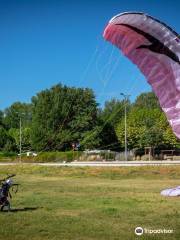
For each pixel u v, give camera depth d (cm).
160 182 3369
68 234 1355
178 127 2088
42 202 2091
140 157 7794
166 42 2023
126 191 2628
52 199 2217
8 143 10300
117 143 9212
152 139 8181
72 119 8956
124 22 1962
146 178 3809
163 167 4362
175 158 7656
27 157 7688
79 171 4334
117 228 1448
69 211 1809
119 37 2041
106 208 1878
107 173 4175
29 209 1862
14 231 1388
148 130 8394
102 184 3186
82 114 8888
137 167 4422
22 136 10381
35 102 10031
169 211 1803
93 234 1355
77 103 8944
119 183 3288
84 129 8800
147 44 2030
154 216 1681
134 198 2244
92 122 8869
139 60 2073
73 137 8644
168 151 8200
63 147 8762
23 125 14062
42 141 8981
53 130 8919
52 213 1753
